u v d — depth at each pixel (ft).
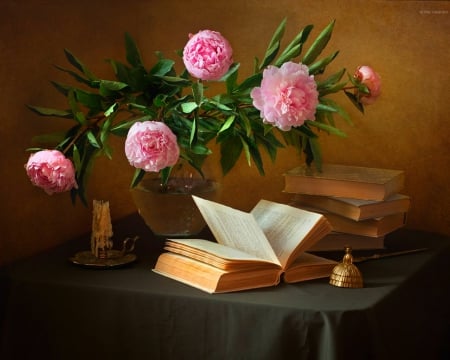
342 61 7.33
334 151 7.54
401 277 5.60
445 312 6.40
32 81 6.29
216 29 7.42
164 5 7.37
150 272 5.61
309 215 5.55
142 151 5.32
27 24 6.21
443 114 7.16
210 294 5.15
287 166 7.61
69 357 5.41
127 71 5.86
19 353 5.50
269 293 5.21
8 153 6.14
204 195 6.07
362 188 6.12
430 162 7.27
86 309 5.32
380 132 7.38
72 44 6.68
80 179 5.89
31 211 6.43
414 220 7.41
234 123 5.80
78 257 5.83
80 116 5.79
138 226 6.85
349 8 7.23
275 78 5.37
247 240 5.53
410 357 5.60
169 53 7.44
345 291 5.27
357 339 4.90
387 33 7.18
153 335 5.22
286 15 7.35
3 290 5.53
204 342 5.12
